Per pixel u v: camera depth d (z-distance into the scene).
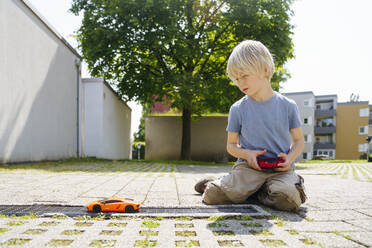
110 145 11.65
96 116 10.02
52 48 7.51
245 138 2.13
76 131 9.37
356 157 32.28
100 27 10.42
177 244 1.13
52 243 1.12
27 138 6.20
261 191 2.13
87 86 10.04
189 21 12.27
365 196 2.55
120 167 6.53
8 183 3.14
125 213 1.71
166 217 1.62
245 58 1.75
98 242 1.14
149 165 7.97
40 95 6.83
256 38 10.83
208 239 1.20
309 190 2.98
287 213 1.81
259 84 1.88
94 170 5.34
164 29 10.21
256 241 1.18
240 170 2.07
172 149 16.09
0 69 5.17
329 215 1.74
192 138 15.88
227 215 1.66
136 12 10.04
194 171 6.32
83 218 1.57
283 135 2.05
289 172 2.01
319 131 33.72
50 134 7.41
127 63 11.92
